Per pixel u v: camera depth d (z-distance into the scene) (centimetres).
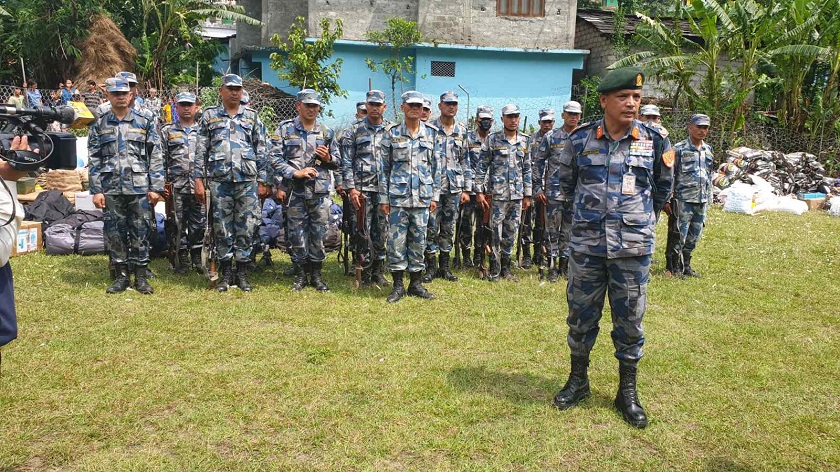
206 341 476
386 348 472
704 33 1733
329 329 516
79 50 1836
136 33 2028
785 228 1126
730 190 1334
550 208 722
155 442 330
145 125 611
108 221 610
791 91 1838
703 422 370
